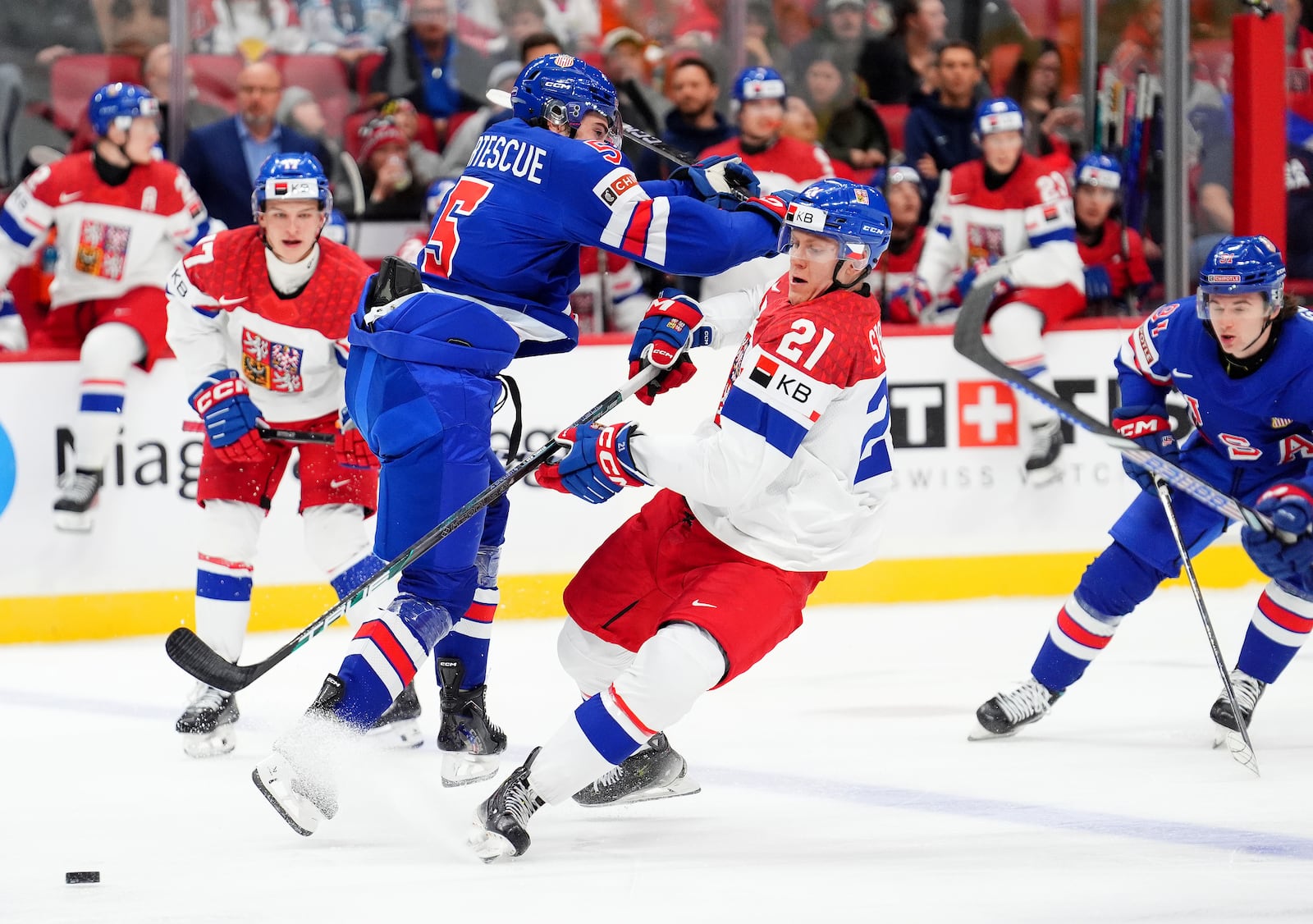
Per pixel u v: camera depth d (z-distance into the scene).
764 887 9.34
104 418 19.86
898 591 22.11
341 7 22.53
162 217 20.58
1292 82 23.66
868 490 10.14
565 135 11.05
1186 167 23.44
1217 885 9.31
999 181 22.59
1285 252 23.66
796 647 18.88
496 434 20.92
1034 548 22.47
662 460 9.60
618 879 9.52
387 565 10.17
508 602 21.05
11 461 19.77
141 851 10.29
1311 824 10.78
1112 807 11.38
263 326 13.87
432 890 9.26
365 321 10.70
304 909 8.90
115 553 20.11
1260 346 12.45
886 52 23.47
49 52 22.00
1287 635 13.53
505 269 10.73
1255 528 11.87
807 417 9.52
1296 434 12.91
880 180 23.58
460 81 23.02
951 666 17.58
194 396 13.90
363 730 9.97
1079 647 13.50
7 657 18.89
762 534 9.90
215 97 22.52
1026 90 23.73
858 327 9.78
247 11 22.41
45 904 9.05
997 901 9.02
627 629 10.59
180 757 13.49
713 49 23.56
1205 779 12.26
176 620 20.34
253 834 10.73
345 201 22.86
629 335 21.30
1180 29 23.14
